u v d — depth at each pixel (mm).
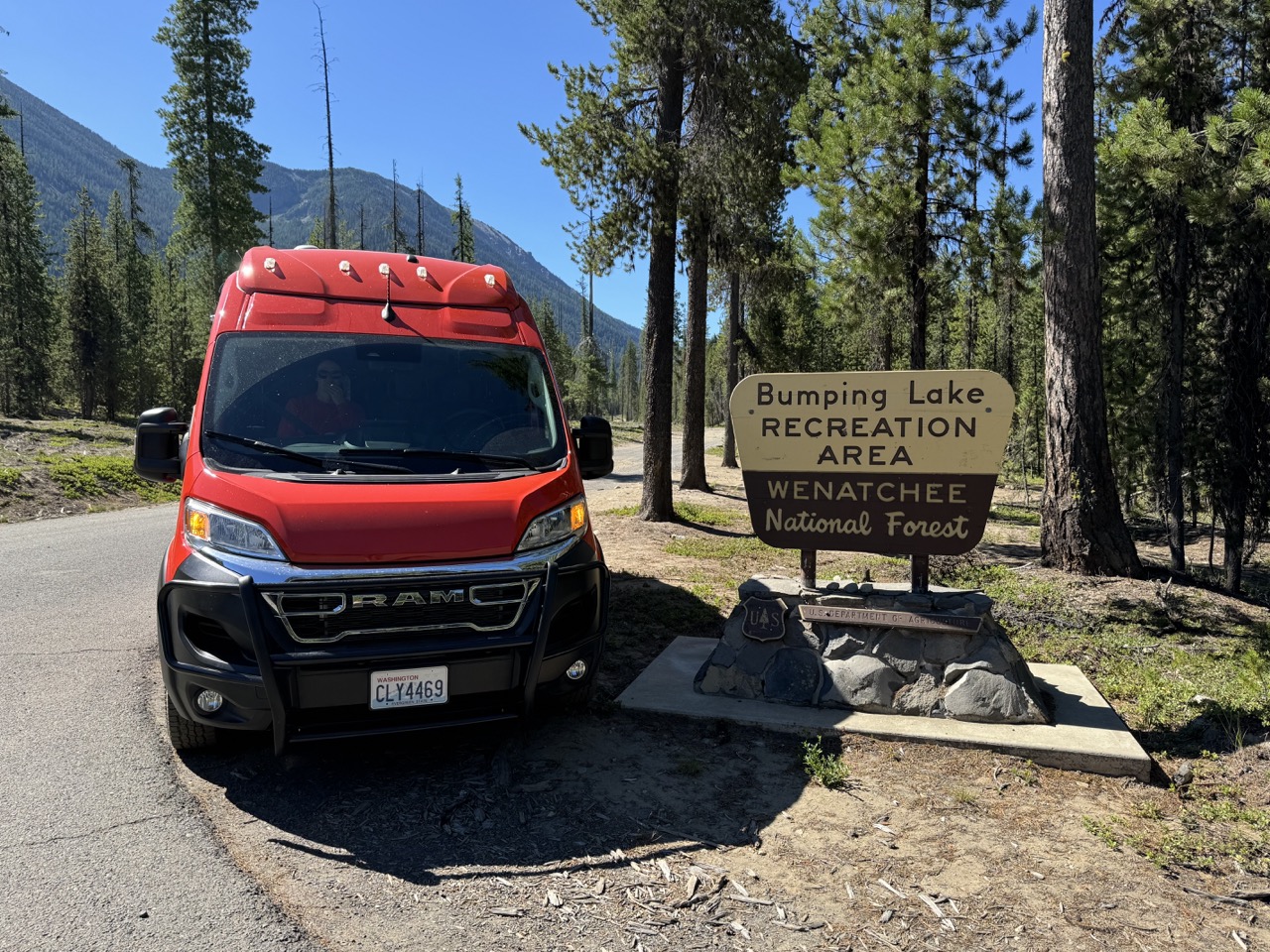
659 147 12844
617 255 13430
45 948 2619
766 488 5371
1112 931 2873
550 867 3246
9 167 48469
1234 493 12242
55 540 11352
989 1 11867
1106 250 13258
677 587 8570
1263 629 7148
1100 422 9219
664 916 2920
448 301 5020
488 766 4191
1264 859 3373
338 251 5113
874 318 13766
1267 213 8547
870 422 5141
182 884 3041
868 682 4930
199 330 48406
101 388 61156
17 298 52719
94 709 4867
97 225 65688
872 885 3160
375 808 3715
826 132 11930
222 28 34281
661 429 14242
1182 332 11859
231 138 34719
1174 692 5430
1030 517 19609
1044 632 6988
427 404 4531
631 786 3988
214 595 3547
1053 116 9328
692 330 20062
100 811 3605
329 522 3646
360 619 3611
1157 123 9156
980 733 4535
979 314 35812
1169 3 11016
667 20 12500
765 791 3967
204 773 4051
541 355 5105
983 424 4926
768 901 3029
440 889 3070
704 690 5230
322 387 4406
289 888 3049
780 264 18031
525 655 3863
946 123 11375
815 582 5352
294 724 3572
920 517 5094
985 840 3525
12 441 22766
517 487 4125
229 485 3773
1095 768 4238
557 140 12914
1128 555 9172
